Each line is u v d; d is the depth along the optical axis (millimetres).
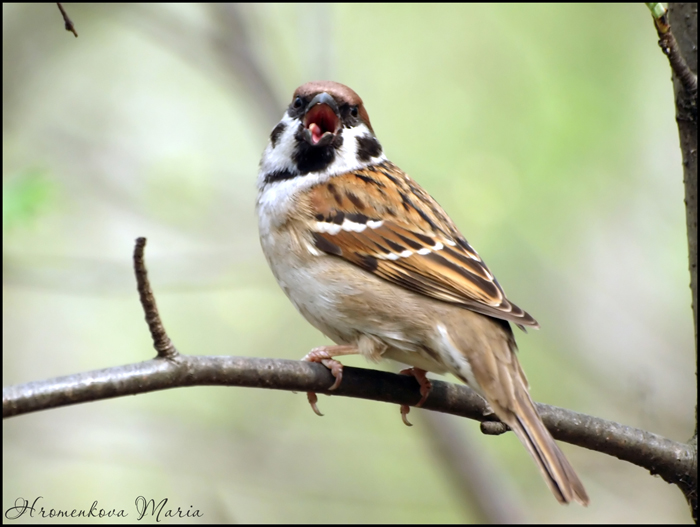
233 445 12422
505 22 15266
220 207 13812
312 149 7621
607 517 12195
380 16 15555
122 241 14109
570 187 13656
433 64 15234
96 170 14039
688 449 6535
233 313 13930
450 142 14398
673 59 5953
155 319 5664
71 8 14352
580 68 14734
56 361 13547
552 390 12914
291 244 7254
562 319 13156
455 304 6781
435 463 12477
